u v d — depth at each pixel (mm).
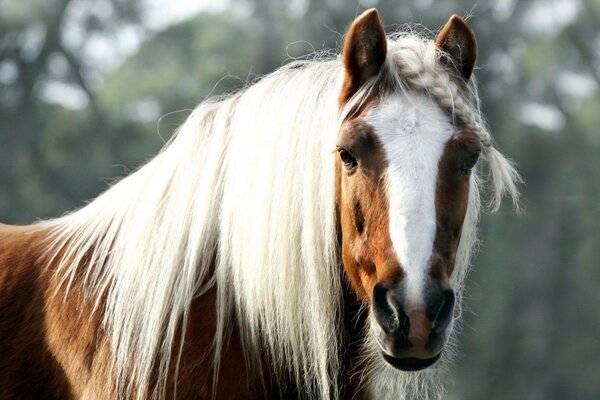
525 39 49656
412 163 7023
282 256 7598
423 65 7539
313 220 7555
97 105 51938
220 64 52094
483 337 39625
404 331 6793
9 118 48719
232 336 7648
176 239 7773
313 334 7613
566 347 40656
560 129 49438
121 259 7875
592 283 42125
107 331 7699
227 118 8070
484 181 9219
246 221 7621
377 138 7148
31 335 7988
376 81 7473
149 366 7520
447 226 7035
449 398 38125
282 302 7609
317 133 7605
